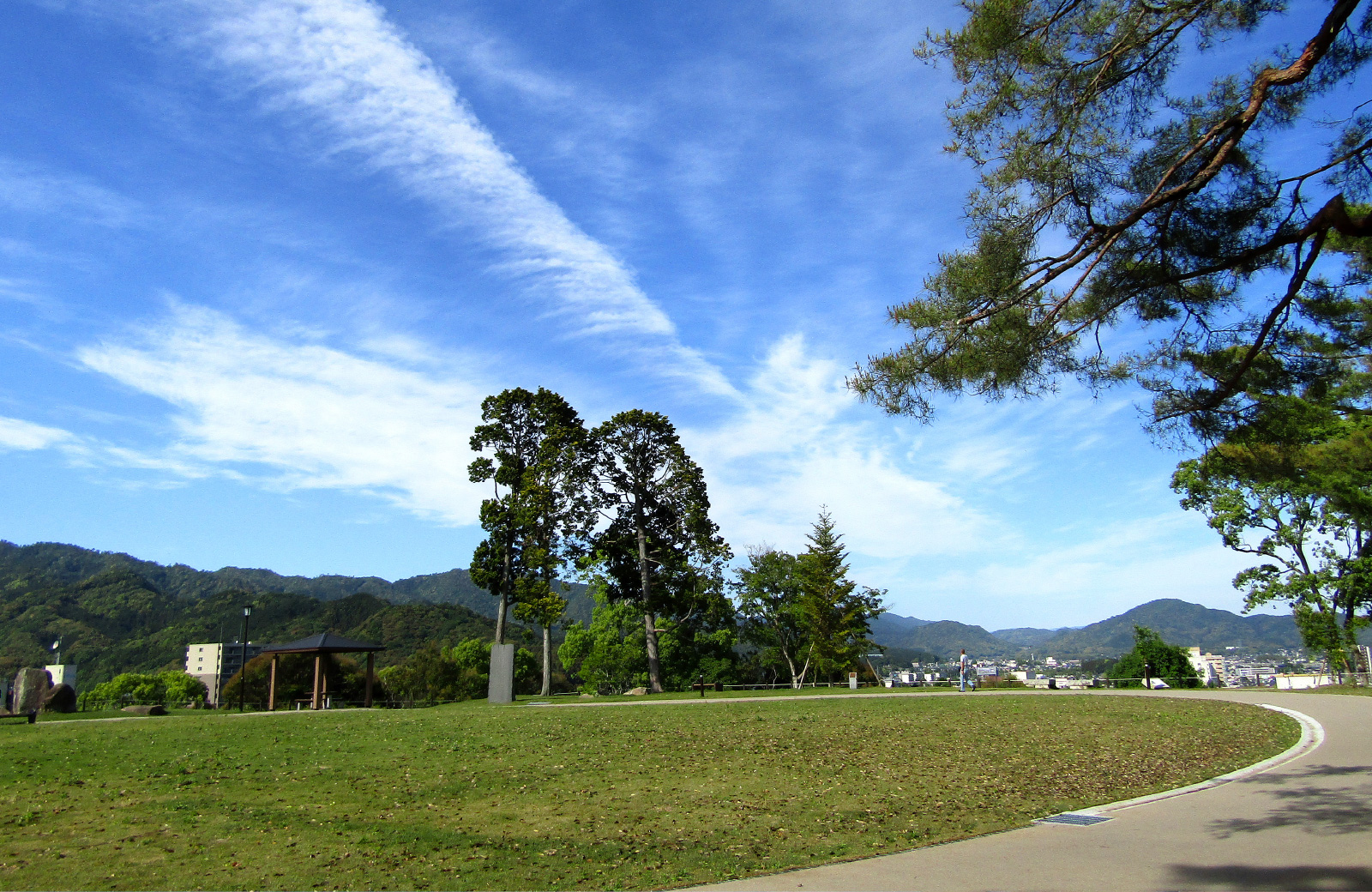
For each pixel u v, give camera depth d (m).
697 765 14.33
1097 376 9.38
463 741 17.91
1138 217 8.05
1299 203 8.39
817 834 9.12
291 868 7.94
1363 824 8.39
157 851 8.60
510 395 46.09
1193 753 15.02
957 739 17.78
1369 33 7.90
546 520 43.12
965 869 7.23
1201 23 8.33
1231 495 38.06
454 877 7.62
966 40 8.51
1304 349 9.26
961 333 8.88
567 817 10.23
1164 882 6.59
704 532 45.75
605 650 63.84
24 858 8.33
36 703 29.16
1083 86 8.46
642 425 47.12
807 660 61.69
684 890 6.93
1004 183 8.71
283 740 18.20
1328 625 36.69
